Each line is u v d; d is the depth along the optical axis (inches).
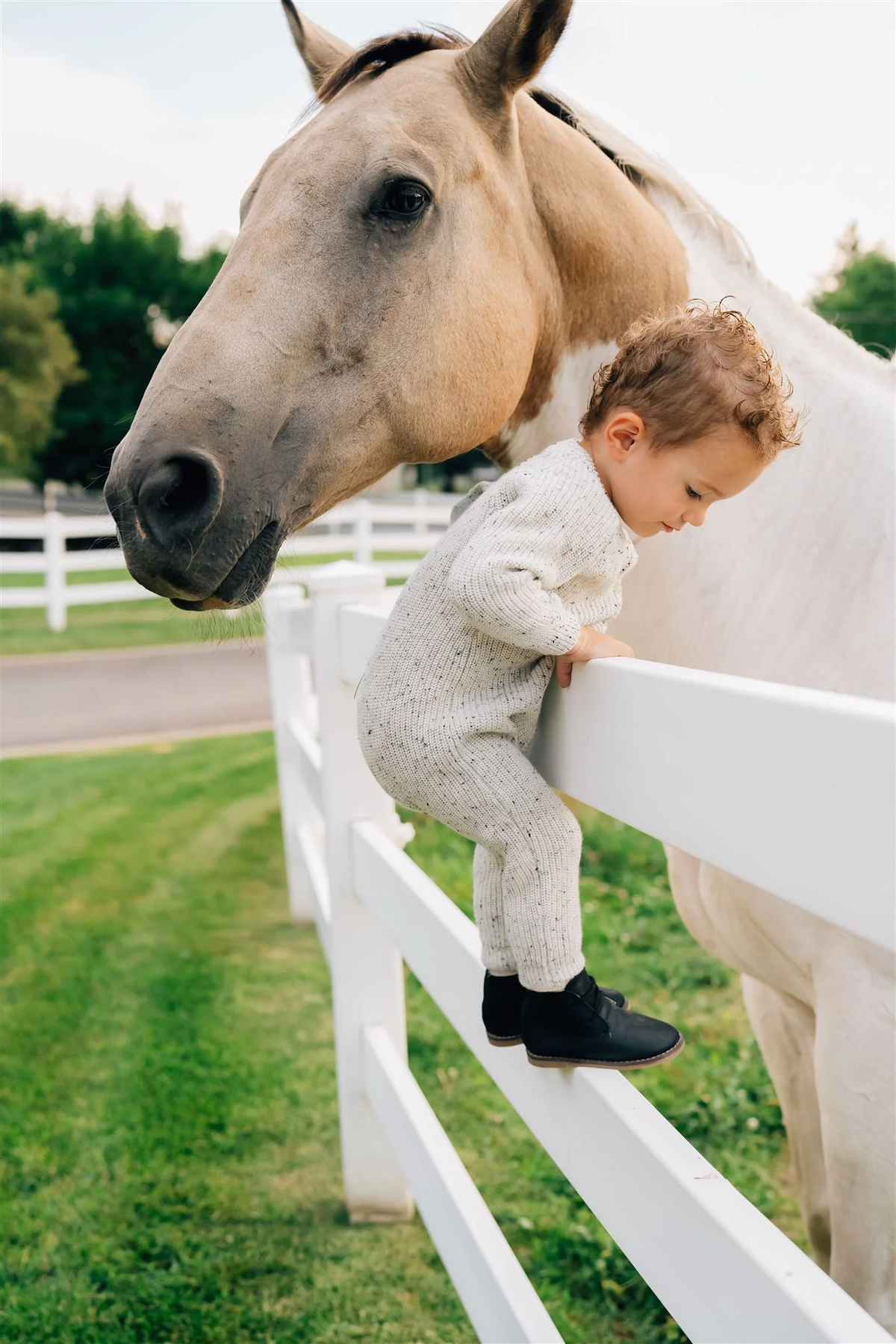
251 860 229.6
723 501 76.7
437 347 71.1
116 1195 117.0
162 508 63.8
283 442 68.2
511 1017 57.7
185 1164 122.3
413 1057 143.5
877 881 30.5
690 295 80.7
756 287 81.6
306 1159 123.5
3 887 215.5
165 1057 145.3
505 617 48.7
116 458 65.5
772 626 75.2
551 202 76.7
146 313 1739.7
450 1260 79.9
